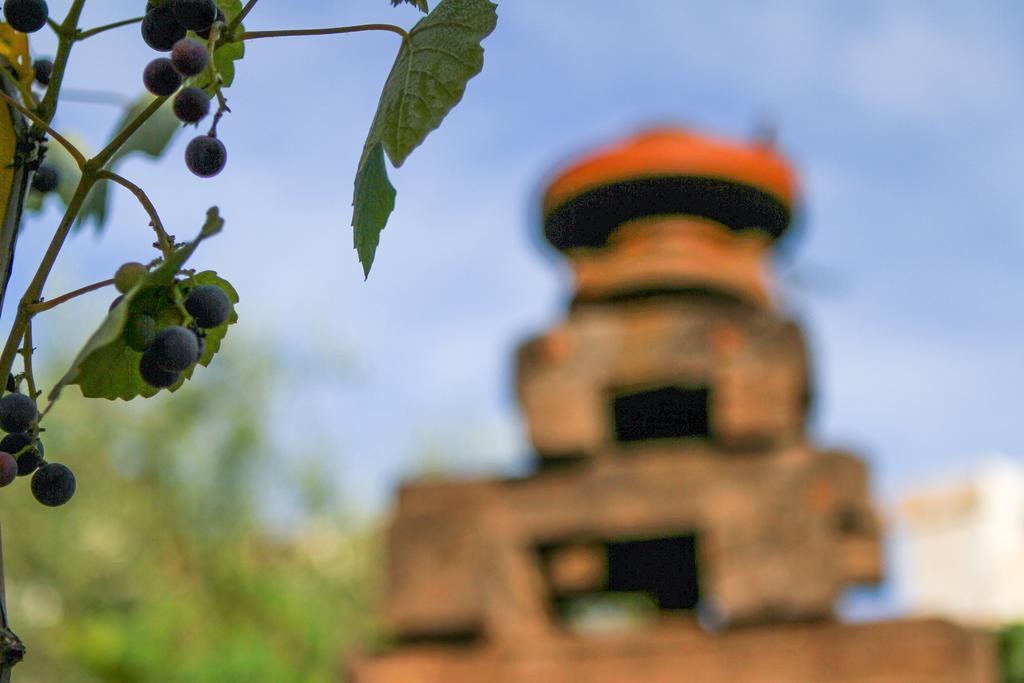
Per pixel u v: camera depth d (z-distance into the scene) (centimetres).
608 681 524
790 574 519
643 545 624
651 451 550
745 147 565
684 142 556
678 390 590
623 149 559
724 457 541
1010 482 1349
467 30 123
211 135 120
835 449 539
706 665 513
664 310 554
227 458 1443
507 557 559
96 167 117
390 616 565
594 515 549
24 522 1308
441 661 550
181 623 1257
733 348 542
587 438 548
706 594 566
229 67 133
